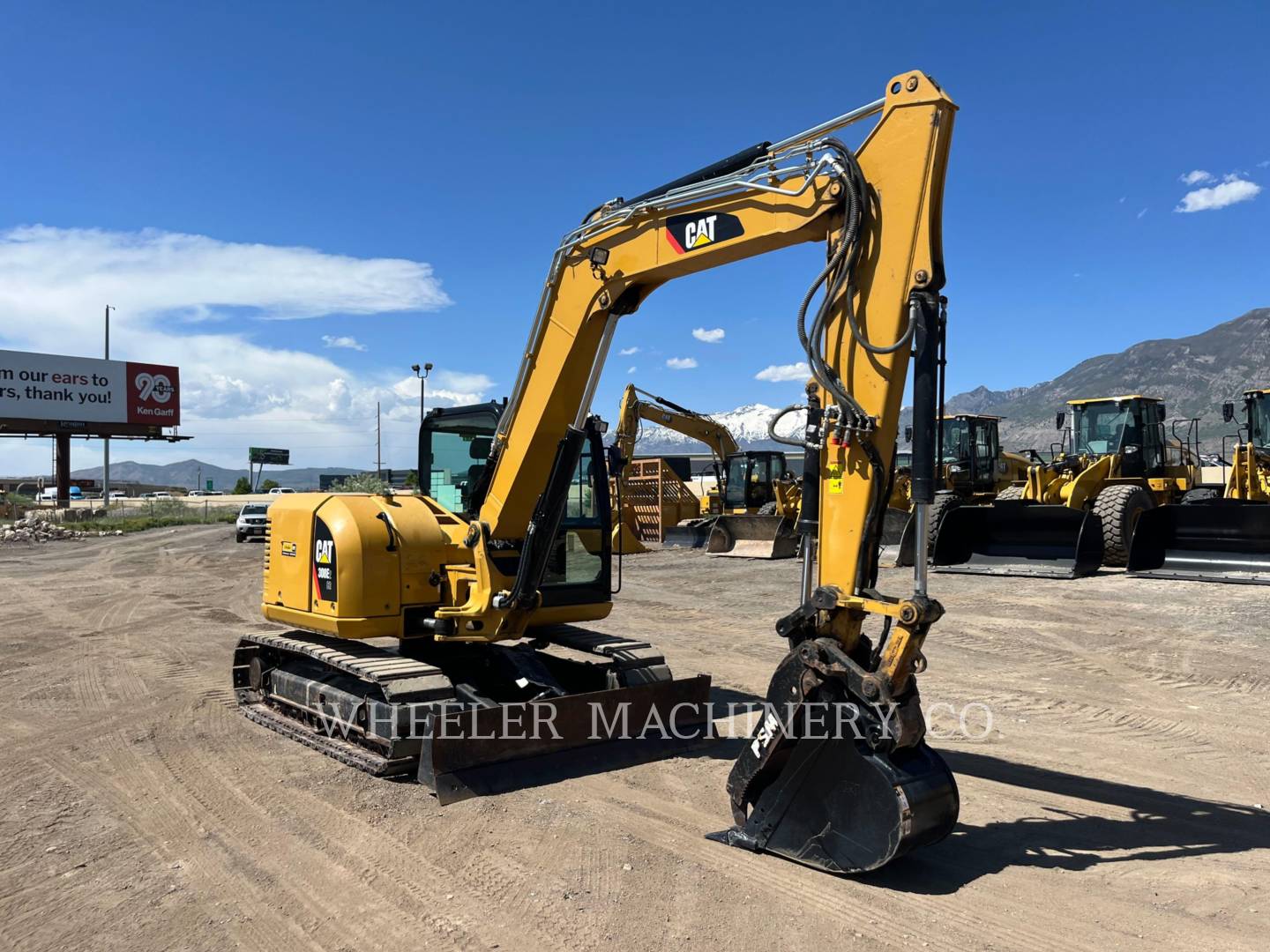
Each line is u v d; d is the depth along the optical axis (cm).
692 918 369
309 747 629
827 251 433
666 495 2489
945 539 1455
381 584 621
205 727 685
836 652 405
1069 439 1828
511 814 493
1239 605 1105
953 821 403
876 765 394
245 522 3039
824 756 415
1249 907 374
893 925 361
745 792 442
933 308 398
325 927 366
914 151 401
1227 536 1309
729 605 1309
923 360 395
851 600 404
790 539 1920
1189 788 529
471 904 384
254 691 765
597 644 679
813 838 417
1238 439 1684
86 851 447
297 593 677
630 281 538
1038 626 1029
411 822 482
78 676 875
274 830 472
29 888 406
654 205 514
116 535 3500
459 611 613
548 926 363
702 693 646
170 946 352
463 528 659
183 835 468
